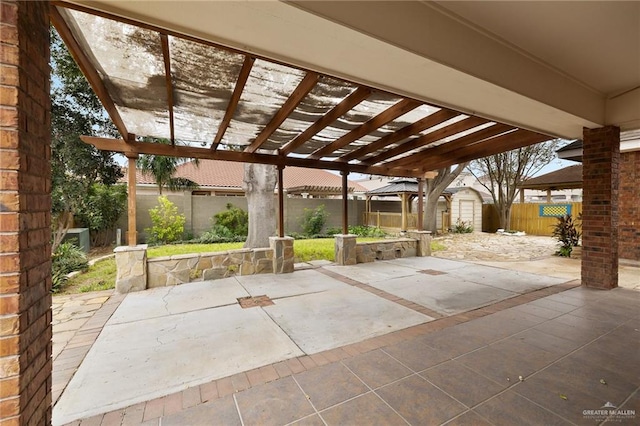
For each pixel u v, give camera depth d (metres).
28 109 1.36
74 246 7.13
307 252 8.45
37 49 1.44
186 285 5.17
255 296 4.55
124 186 10.57
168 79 3.05
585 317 3.54
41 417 1.48
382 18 2.32
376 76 2.96
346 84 3.42
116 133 7.99
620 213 7.06
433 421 1.83
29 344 1.35
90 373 2.43
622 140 6.51
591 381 2.23
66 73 6.57
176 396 2.12
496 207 16.52
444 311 3.86
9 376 1.25
